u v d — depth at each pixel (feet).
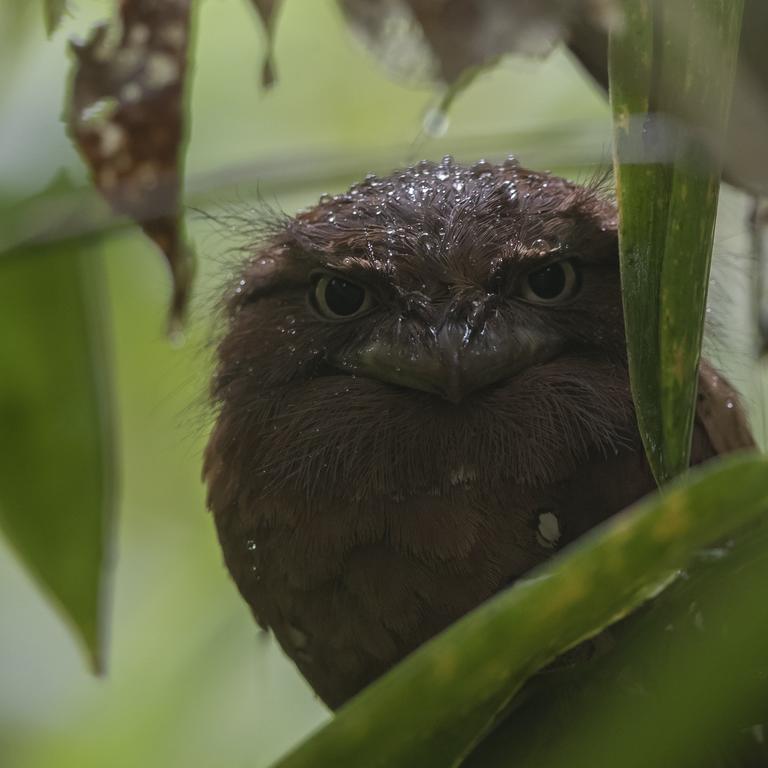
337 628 4.51
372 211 4.57
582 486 4.50
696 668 4.21
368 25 4.41
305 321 4.55
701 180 4.26
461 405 4.50
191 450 4.67
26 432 4.44
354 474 4.50
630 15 4.27
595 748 4.21
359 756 4.21
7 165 4.69
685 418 4.26
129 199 4.35
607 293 4.52
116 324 4.86
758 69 4.33
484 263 4.52
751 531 4.25
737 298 4.62
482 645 4.21
